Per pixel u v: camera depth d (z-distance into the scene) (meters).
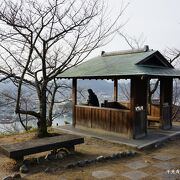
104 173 5.87
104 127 9.87
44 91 9.08
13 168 6.00
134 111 8.86
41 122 9.11
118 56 11.23
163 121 10.65
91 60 12.13
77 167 6.25
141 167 6.34
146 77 8.19
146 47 10.35
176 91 19.78
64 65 8.89
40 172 5.85
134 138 8.86
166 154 7.57
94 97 10.97
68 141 6.92
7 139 9.15
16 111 8.40
